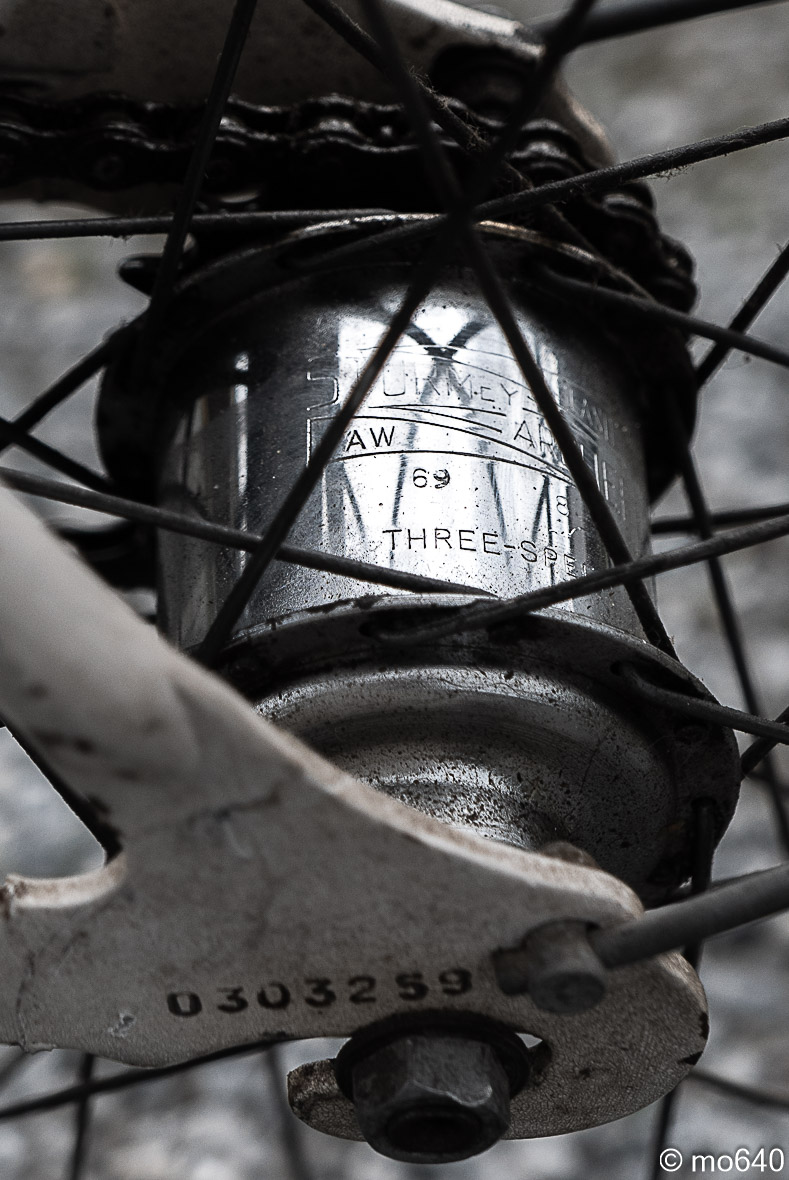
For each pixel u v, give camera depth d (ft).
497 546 7.13
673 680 7.15
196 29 8.75
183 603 7.41
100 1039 6.07
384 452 7.30
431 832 5.39
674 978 6.03
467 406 7.49
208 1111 19.53
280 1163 18.89
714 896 5.55
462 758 6.95
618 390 8.29
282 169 8.39
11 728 7.54
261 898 5.48
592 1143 18.78
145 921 5.57
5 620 4.59
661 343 8.35
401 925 5.60
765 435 26.66
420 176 8.18
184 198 7.39
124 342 8.29
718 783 7.54
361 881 5.44
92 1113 19.81
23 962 5.72
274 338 7.82
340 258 7.63
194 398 7.97
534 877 5.50
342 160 8.14
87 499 6.69
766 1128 18.57
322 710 6.87
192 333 8.02
